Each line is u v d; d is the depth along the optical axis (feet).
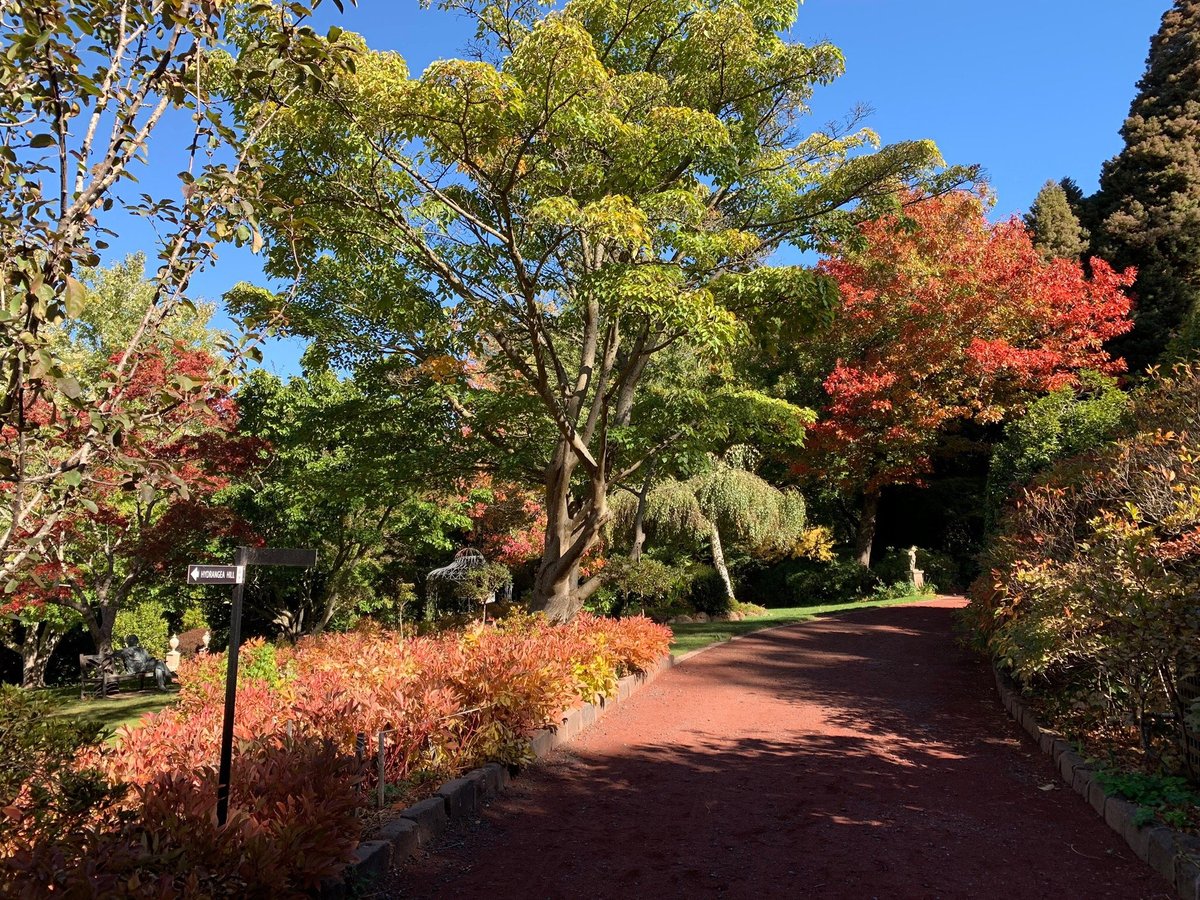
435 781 17.66
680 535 63.77
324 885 11.72
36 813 10.39
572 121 27.27
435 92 24.68
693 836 16.26
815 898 13.28
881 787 19.49
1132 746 19.75
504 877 14.16
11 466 8.59
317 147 27.58
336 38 11.80
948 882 13.79
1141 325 80.89
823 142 38.60
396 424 40.19
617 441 36.60
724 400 38.55
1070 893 13.21
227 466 39.86
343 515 53.42
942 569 80.33
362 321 38.47
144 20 10.10
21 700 12.95
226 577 11.96
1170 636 15.96
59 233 8.69
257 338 10.82
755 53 33.40
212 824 10.48
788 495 70.64
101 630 48.44
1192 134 85.81
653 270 27.55
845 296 73.67
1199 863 12.77
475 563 63.98
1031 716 24.11
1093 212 91.66
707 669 37.14
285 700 20.18
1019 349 72.08
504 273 34.53
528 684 21.80
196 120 10.66
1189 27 89.30
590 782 20.06
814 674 35.50
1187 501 21.27
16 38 8.86
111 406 9.52
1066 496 28.86
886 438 75.25
